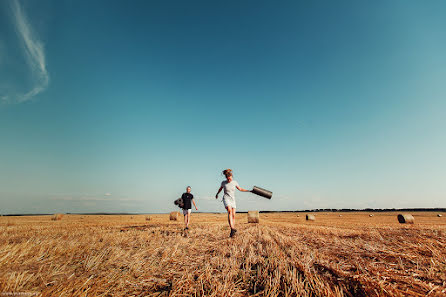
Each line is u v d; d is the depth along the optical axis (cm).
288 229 930
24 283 227
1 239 564
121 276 282
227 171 666
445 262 269
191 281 275
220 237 652
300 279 250
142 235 652
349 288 231
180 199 908
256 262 351
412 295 198
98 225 1296
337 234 682
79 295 217
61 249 376
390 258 312
